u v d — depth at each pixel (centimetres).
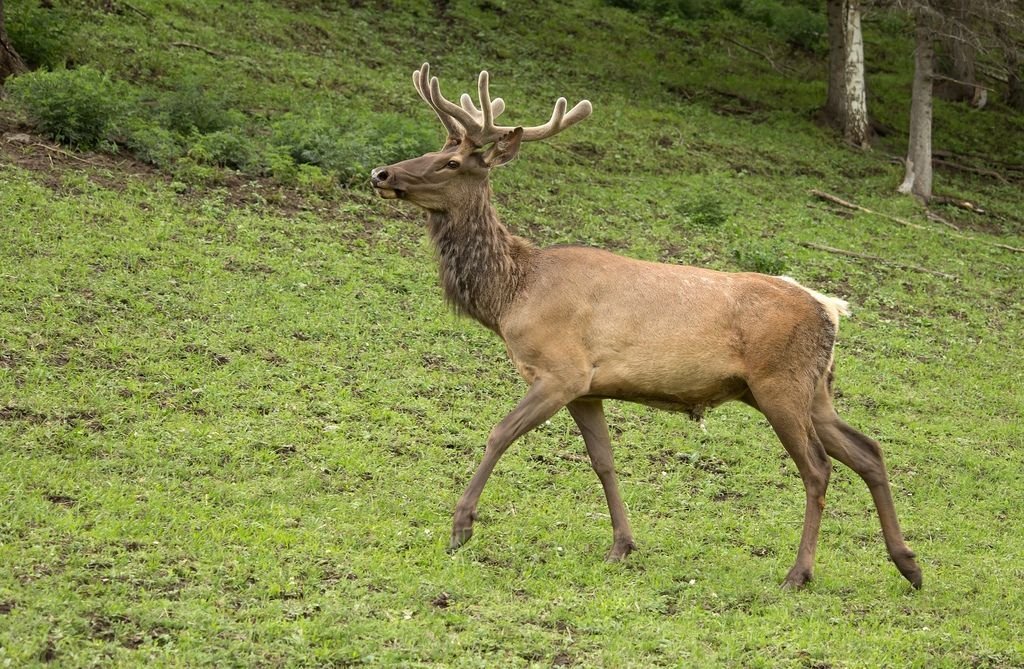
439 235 1608
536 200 3434
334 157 3195
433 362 2284
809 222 3797
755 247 3188
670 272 1578
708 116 4953
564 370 1538
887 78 6347
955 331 3028
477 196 1594
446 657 1240
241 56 4088
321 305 2402
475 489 1543
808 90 5703
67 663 1127
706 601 1484
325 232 2809
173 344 2086
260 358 2122
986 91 6378
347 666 1206
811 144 4875
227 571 1377
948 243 3878
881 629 1443
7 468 1570
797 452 1561
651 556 1619
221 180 2948
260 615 1280
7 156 2753
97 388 1877
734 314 1551
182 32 4138
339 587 1373
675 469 2022
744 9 6738
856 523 1883
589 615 1385
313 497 1670
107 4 4116
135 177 2844
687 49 5978
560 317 1548
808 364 1560
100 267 2325
